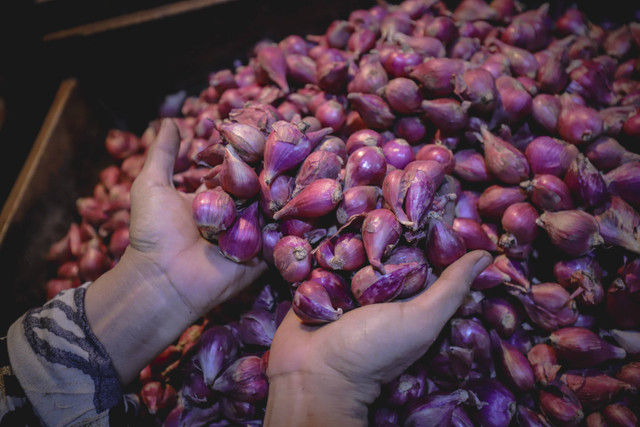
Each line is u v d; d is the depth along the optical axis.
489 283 0.36
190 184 0.50
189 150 0.54
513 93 0.39
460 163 0.40
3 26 0.56
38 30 0.59
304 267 0.32
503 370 0.35
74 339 0.34
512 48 0.46
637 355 0.35
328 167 0.34
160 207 0.37
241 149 0.35
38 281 0.53
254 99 0.50
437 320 0.29
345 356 0.29
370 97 0.40
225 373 0.37
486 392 0.34
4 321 0.48
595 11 0.56
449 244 0.32
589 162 0.36
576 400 0.34
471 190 0.41
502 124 0.40
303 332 0.32
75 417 0.33
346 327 0.30
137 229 0.36
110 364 0.34
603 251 0.37
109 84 0.63
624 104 0.43
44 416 0.33
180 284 0.36
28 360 0.33
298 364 0.30
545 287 0.36
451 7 0.58
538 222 0.36
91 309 0.35
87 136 0.61
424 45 0.46
